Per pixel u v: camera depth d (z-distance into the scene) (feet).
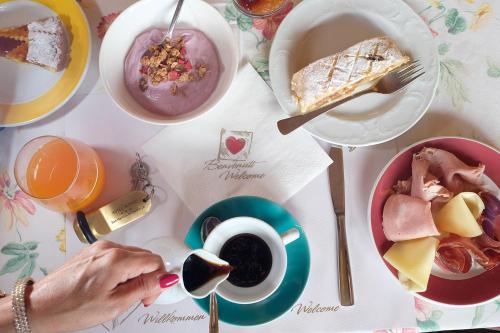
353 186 2.73
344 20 2.86
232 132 2.80
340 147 2.75
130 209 2.63
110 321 2.56
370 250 2.63
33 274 2.65
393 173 2.60
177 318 2.57
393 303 2.54
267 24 2.97
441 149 2.60
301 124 2.66
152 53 2.76
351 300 2.51
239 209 2.59
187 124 2.81
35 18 2.92
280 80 2.76
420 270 2.35
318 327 2.54
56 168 2.61
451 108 2.81
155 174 2.77
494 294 2.41
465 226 2.42
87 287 2.17
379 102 2.73
